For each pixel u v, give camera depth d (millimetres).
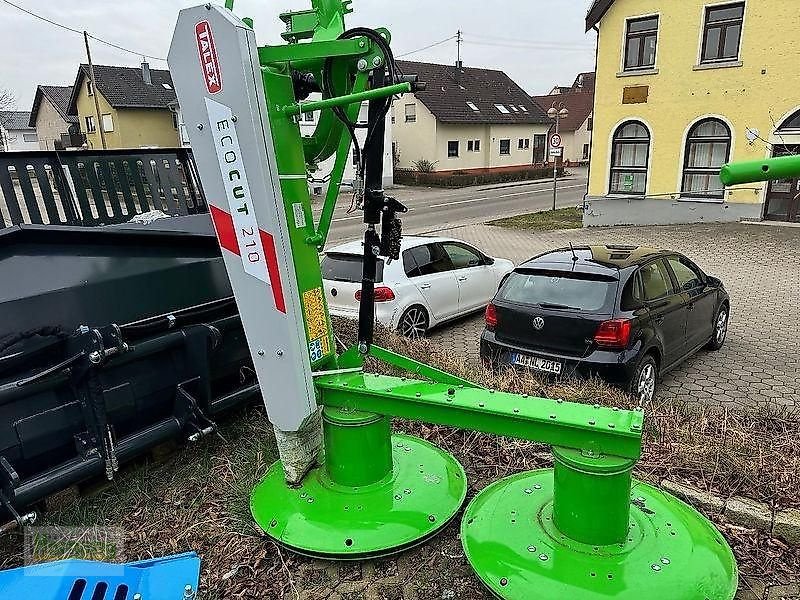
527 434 2850
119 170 4395
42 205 3906
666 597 2598
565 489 2822
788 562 3014
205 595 2971
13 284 3193
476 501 3293
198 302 4035
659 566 2734
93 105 37156
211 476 3922
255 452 4113
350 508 3275
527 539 2928
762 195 16938
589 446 2732
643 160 18516
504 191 33562
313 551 3082
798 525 3127
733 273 11578
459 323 8875
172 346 3725
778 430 4281
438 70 42688
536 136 44281
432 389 3148
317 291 3227
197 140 2857
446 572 3064
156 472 4000
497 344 5895
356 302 7191
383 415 3342
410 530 3174
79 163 4152
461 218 22453
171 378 3797
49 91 44312
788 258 12773
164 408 3826
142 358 3625
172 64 2797
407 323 7633
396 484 3453
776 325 8344
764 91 16016
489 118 40000
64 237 3451
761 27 15703
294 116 2930
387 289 7270
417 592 2953
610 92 18391
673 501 3201
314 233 3146
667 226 17953
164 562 2098
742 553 3074
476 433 4305
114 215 4348
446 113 38031
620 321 5246
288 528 3205
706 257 13164
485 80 44719
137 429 3707
